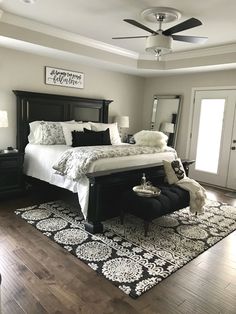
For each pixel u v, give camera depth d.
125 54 4.96
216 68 4.80
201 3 2.80
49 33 3.83
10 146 4.30
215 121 5.26
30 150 4.08
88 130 4.27
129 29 3.76
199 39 3.15
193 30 3.59
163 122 6.04
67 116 4.86
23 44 3.75
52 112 4.63
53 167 3.28
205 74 5.30
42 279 2.09
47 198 4.00
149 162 3.69
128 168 3.16
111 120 5.86
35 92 4.36
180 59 4.95
